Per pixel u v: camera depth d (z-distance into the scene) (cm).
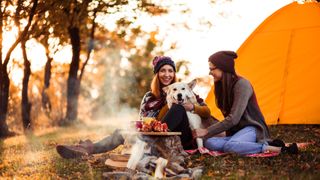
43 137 1198
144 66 2850
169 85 638
